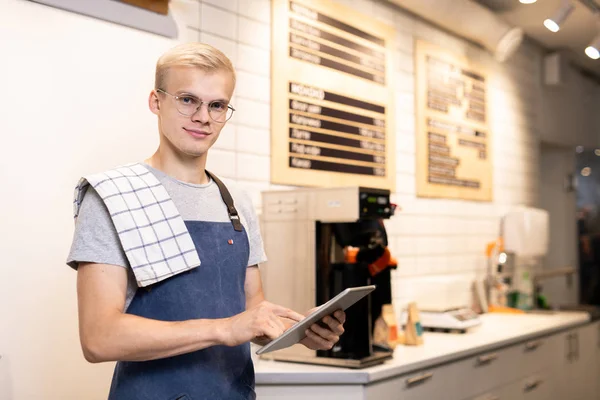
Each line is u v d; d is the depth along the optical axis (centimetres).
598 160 588
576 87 602
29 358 202
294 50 309
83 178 140
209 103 147
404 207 381
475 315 365
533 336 357
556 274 501
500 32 414
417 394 261
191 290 146
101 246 137
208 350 150
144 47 241
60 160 213
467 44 448
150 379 144
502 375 329
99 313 133
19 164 202
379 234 260
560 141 571
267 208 272
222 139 276
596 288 582
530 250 462
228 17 279
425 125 400
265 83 297
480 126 458
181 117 147
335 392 233
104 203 139
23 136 204
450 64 427
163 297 143
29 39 207
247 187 286
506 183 491
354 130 341
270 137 298
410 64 393
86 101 221
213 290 149
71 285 214
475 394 303
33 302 204
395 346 280
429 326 351
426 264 396
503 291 450
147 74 241
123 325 130
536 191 534
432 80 408
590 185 589
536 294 479
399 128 381
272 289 268
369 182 350
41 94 209
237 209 169
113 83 230
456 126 431
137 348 129
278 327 133
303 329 144
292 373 231
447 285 398
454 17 382
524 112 518
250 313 134
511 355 339
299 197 263
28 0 207
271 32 300
